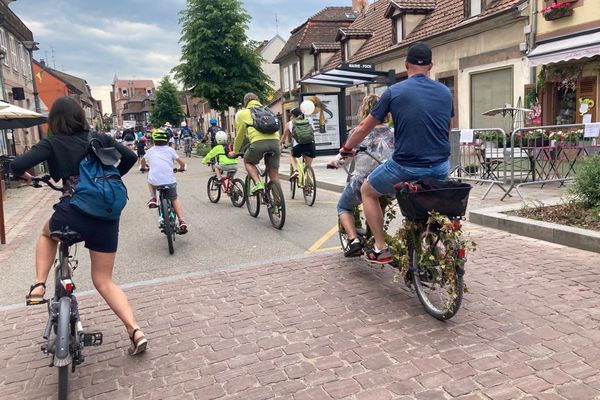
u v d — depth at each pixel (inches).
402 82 164.4
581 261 205.5
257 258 247.9
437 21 735.1
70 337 126.3
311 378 130.9
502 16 562.9
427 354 139.0
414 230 168.1
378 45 916.6
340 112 733.3
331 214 352.8
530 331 147.9
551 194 343.0
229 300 189.5
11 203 511.8
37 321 182.1
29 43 890.7
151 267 243.1
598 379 121.3
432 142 159.8
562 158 365.7
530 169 368.8
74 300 135.9
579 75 482.0
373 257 184.5
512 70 572.1
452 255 148.6
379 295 185.5
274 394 124.6
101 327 172.4
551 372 125.6
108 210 135.4
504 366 129.9
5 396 132.3
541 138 360.5
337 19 1350.9
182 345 154.6
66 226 132.6
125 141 1181.1
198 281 213.5
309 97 719.7
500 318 157.6
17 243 318.3
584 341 139.9
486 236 254.2
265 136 307.0
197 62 1021.2
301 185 397.4
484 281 189.8
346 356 141.2
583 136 356.5
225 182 413.1
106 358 149.4
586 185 259.8
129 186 599.5
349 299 183.3
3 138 768.9
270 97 1175.0
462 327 153.7
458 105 668.1
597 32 455.2
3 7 893.8
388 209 204.1
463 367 130.8
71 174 136.5
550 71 511.8
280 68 1519.4
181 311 181.5
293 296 189.6
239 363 141.4
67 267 137.0
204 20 1027.3
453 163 416.5
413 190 152.3
